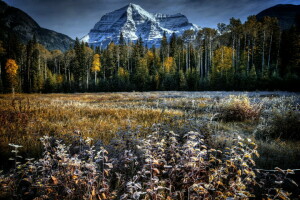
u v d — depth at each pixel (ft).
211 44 177.47
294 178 10.07
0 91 146.51
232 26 150.41
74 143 11.55
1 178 8.25
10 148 13.56
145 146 8.59
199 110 34.65
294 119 19.45
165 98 69.56
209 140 12.84
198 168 7.39
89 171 7.16
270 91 94.43
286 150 14.53
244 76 111.24
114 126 20.75
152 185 7.20
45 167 7.93
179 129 15.34
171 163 8.77
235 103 28.40
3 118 20.59
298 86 90.27
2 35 251.39
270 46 130.72
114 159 9.12
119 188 8.21
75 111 31.68
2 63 189.57
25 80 185.57
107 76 206.39
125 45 221.25
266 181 9.05
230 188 6.72
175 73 152.87
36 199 6.59
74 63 194.80
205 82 128.98
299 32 132.36
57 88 172.14
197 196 6.67
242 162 7.18
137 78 161.68
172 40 213.87
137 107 40.57
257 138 18.70
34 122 21.65
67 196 6.93
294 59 122.72
